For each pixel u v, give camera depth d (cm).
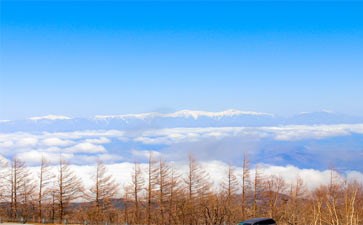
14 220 8162
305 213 8706
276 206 9069
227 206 9112
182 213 9012
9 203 8806
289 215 8856
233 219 8931
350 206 7769
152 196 8988
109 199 8944
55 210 8625
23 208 8812
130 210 9031
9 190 8806
